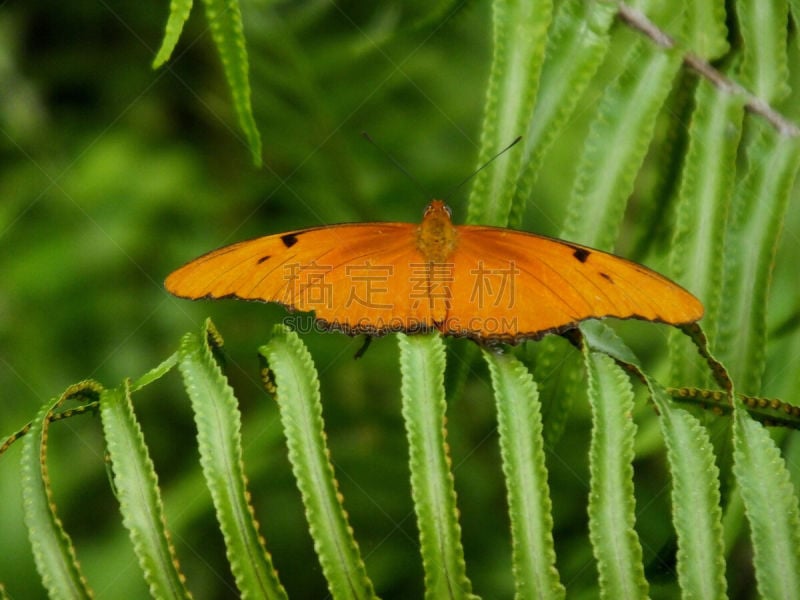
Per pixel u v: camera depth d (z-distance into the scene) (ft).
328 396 1.36
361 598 1.06
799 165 1.19
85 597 1.06
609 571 1.07
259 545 1.06
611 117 1.17
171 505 1.31
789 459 1.17
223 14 1.12
